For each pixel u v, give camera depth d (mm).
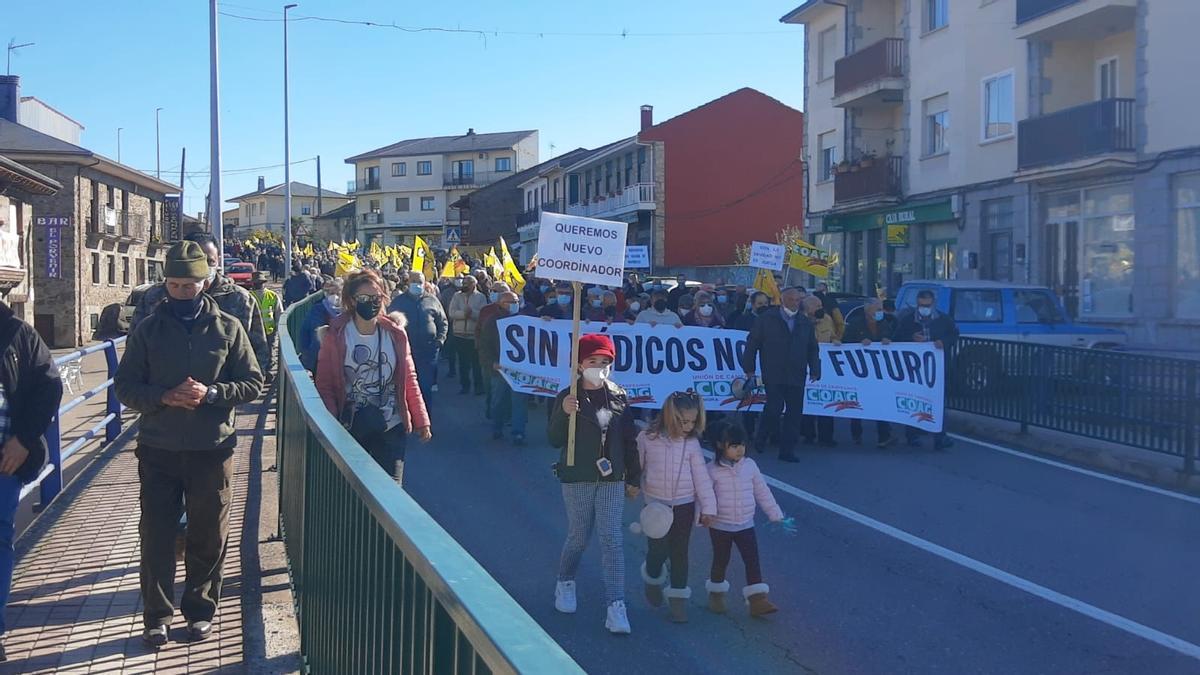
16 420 4746
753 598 6297
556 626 6141
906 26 28328
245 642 5070
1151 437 10711
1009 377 13031
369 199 102250
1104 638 6004
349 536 3418
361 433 6059
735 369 12938
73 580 5953
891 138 31234
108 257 38062
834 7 32375
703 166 49688
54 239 33688
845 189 30656
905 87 28391
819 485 10195
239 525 7406
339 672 3646
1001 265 24828
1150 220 20062
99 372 13539
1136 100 20406
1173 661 5660
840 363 12492
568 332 12430
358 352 6105
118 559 6379
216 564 5152
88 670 4668
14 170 20781
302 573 4875
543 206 67250
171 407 4941
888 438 12617
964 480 10500
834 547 7914
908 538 8172
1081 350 11719
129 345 4941
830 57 33281
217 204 24234
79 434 11133
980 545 7996
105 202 37531
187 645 5023
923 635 6031
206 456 5027
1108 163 20469
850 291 32125
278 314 16391
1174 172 19594
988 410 13484
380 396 6164
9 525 4688
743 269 41812
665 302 13711
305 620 4723
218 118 24203
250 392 5078
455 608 1994
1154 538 8242
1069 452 11820
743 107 50125
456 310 16500
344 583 3529
